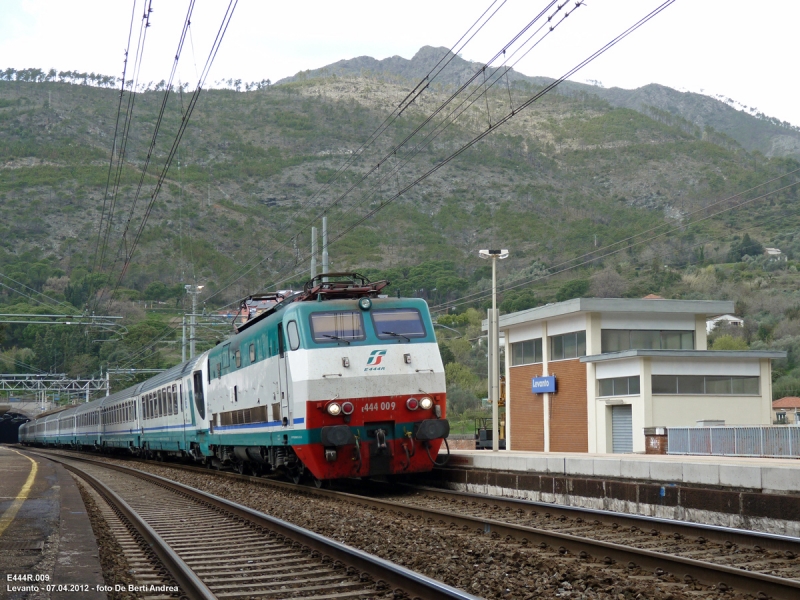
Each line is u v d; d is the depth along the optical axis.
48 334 85.62
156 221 136.38
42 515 13.09
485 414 67.69
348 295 18.97
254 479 22.44
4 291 112.44
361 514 14.12
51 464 30.17
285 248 101.62
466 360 92.00
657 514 13.47
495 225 175.88
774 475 12.08
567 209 199.25
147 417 36.78
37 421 84.94
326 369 17.53
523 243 163.62
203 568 9.80
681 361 34.97
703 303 37.91
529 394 41.78
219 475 26.03
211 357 26.22
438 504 15.99
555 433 39.69
